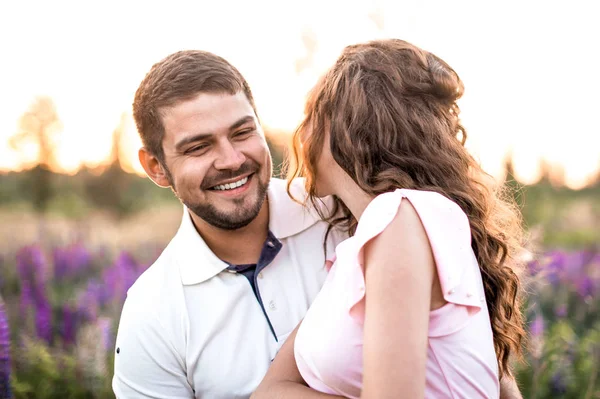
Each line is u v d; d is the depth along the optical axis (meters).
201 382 2.37
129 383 2.39
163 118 2.26
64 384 3.76
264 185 2.32
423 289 1.55
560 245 7.75
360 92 1.90
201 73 2.24
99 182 13.55
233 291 2.38
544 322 3.97
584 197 11.70
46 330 4.27
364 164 1.89
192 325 2.37
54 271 6.19
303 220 2.52
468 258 1.72
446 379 1.66
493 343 1.97
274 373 2.05
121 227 10.95
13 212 12.05
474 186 2.01
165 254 2.51
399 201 1.65
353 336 1.70
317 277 2.47
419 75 1.95
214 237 2.41
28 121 13.52
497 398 1.84
